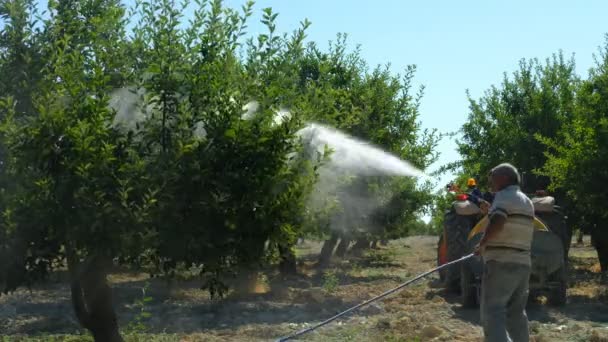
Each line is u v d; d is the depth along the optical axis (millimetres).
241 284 13688
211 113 6281
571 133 18875
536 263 11875
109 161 5934
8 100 5930
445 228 13422
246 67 6664
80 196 5809
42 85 6160
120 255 6121
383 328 10180
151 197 5902
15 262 6191
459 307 12156
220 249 6418
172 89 6293
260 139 6238
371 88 18906
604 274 17047
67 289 14117
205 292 13938
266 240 6578
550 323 10883
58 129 5805
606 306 12297
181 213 6207
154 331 10180
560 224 12156
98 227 5832
